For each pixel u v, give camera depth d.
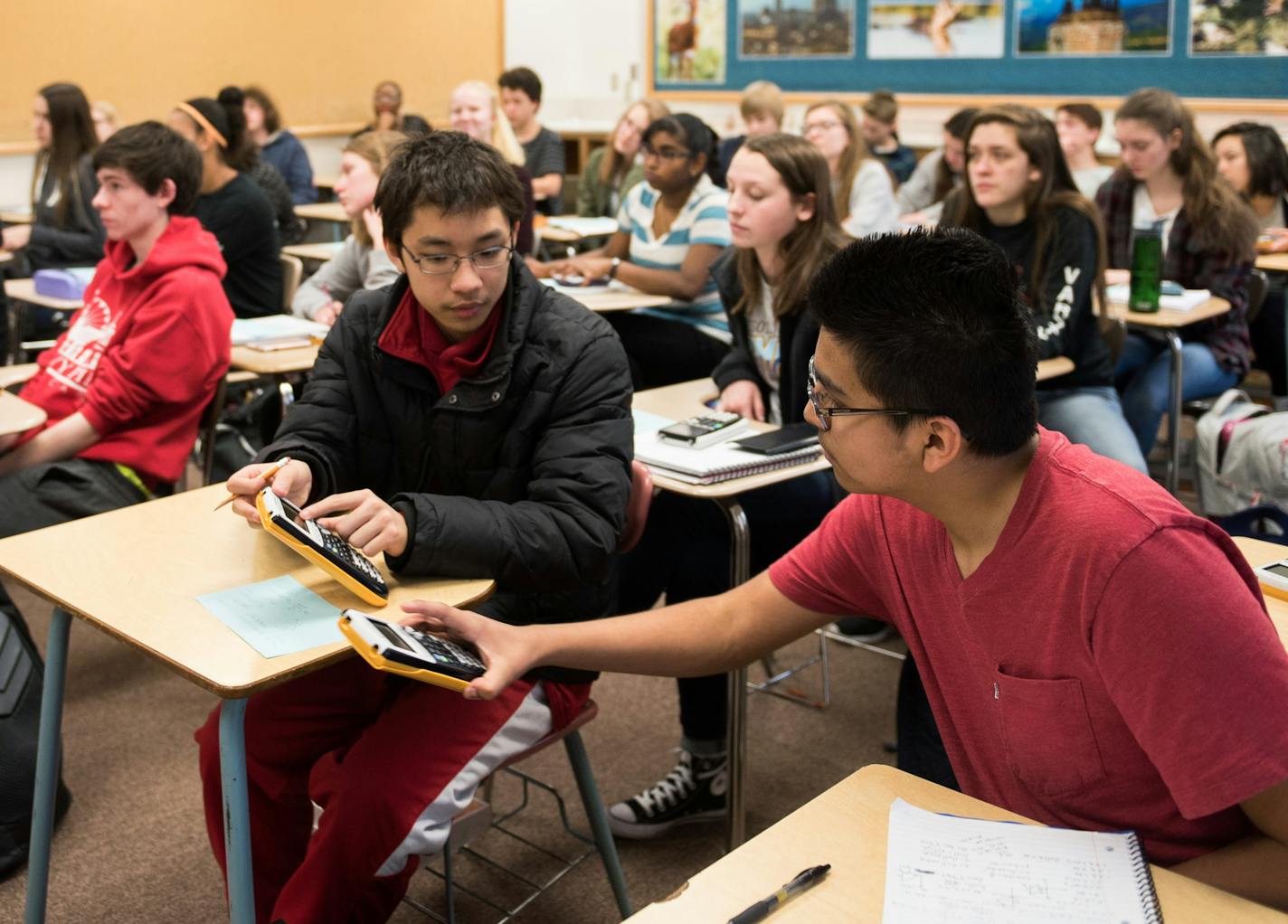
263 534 1.64
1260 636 1.00
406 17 8.03
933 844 1.03
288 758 1.66
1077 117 5.43
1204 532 1.04
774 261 2.61
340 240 6.41
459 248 1.59
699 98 8.20
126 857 2.19
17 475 2.52
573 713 1.72
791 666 2.97
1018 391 1.05
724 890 0.99
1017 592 1.10
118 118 6.85
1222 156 4.65
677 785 2.29
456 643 1.33
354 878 1.51
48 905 2.04
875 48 7.29
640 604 2.38
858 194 4.98
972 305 1.04
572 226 5.30
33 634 3.10
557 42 8.84
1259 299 3.84
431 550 1.49
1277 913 0.95
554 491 1.62
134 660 2.99
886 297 1.05
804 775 2.47
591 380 1.68
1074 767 1.14
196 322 2.68
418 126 7.44
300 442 1.71
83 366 2.79
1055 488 1.08
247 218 3.98
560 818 2.31
